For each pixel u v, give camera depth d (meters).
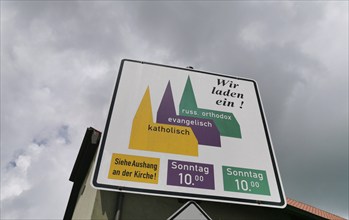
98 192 3.80
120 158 3.09
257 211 4.98
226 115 3.95
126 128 3.40
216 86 4.31
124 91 3.83
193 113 3.82
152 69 4.25
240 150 3.55
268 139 3.81
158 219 3.81
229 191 3.08
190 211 2.26
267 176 3.36
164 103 3.83
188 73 4.37
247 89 4.43
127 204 3.80
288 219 5.41
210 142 3.53
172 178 3.04
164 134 3.46
